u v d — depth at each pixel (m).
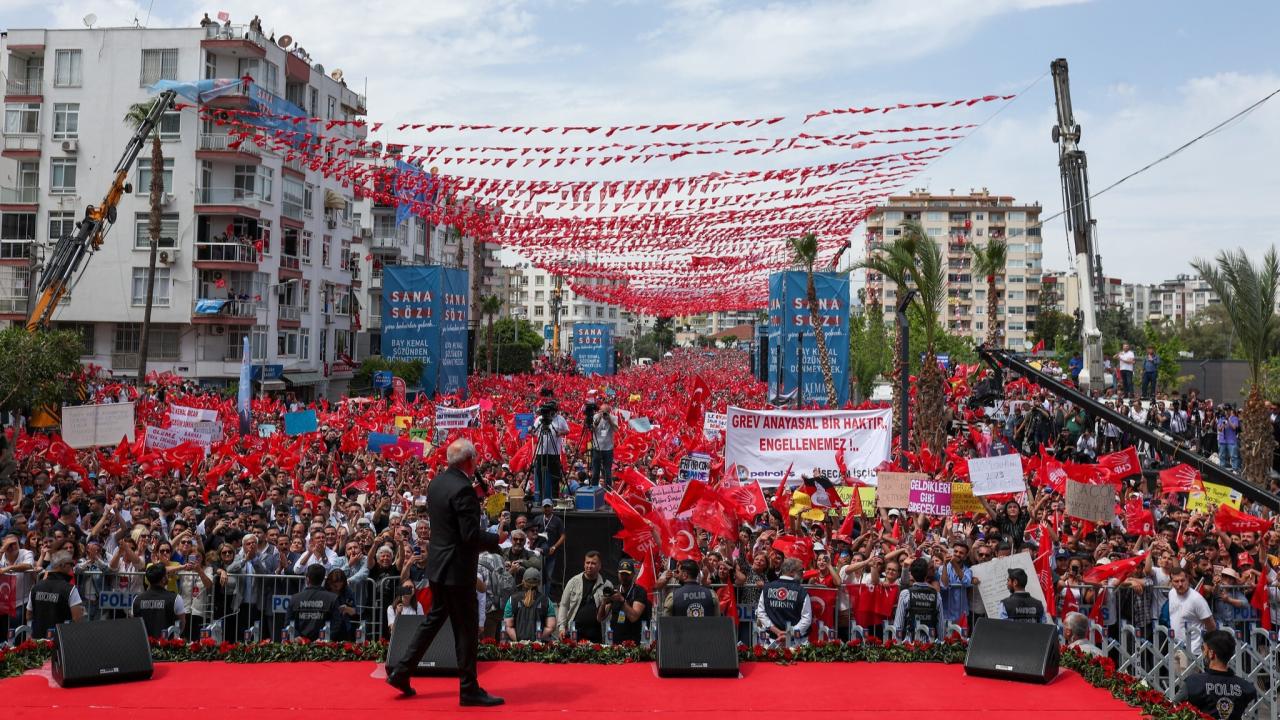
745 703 8.44
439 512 8.36
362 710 8.16
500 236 31.78
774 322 48.69
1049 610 12.03
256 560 13.20
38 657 9.47
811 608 11.67
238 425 30.53
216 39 54.50
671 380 62.97
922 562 12.05
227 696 8.48
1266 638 12.55
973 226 127.50
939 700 8.53
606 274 46.00
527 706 8.31
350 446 26.86
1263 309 22.48
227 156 53.94
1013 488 16.22
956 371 47.28
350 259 70.50
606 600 11.44
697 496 12.49
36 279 53.41
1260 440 22.50
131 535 14.48
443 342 57.88
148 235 54.31
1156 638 11.32
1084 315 30.83
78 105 54.81
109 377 47.19
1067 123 30.31
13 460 21.14
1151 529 16.36
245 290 55.44
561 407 39.66
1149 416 28.73
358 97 69.19
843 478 18.33
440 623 8.43
